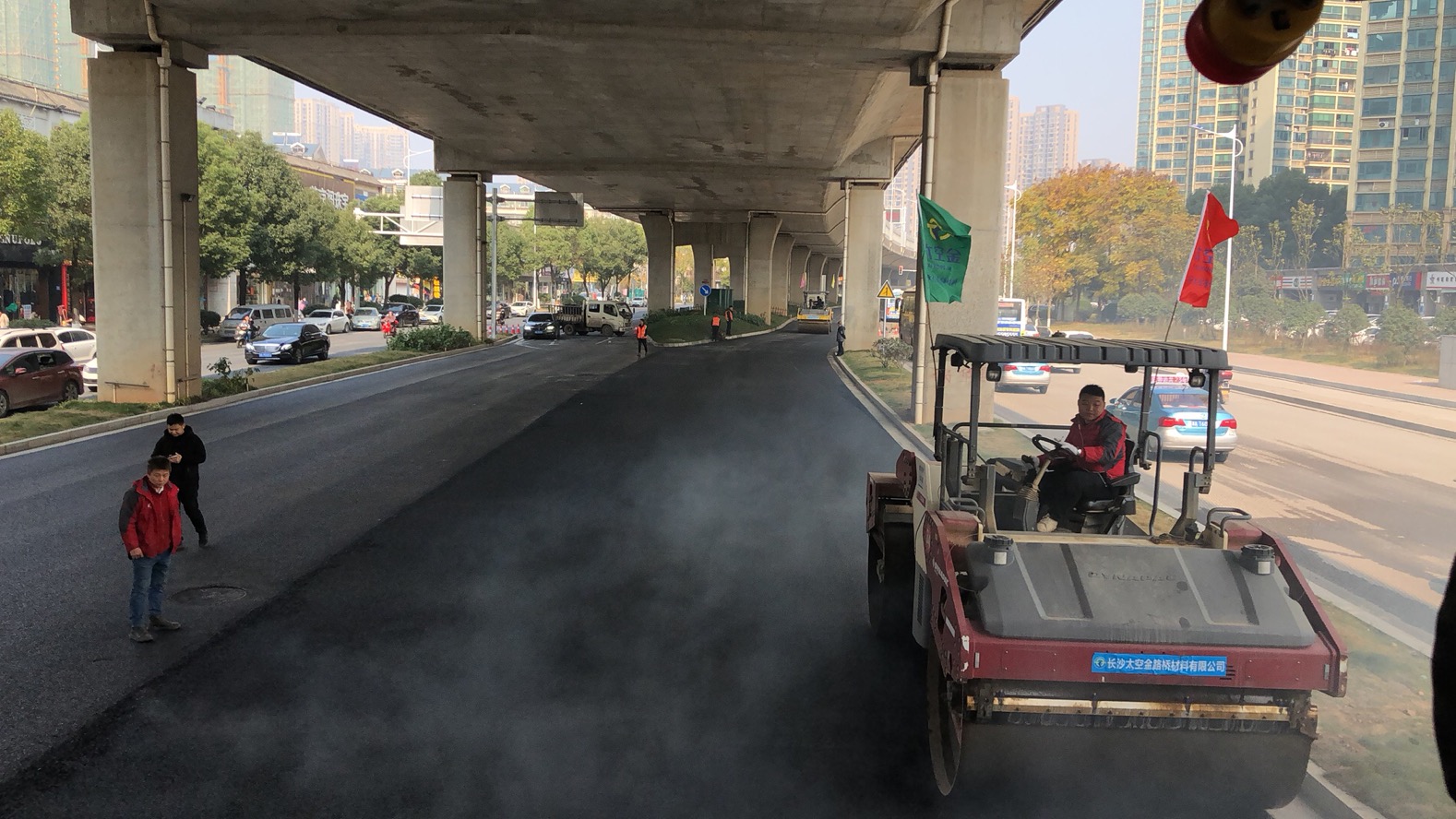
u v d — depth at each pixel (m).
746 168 47.91
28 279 52.03
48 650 7.35
